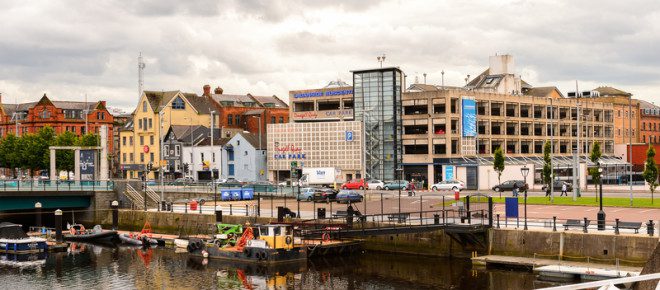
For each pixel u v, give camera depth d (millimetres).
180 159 143250
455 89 127625
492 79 141875
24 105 189875
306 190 92250
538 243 53469
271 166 129625
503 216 64125
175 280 54344
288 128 127562
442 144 118188
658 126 185625
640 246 48500
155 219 82188
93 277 56375
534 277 49875
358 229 61406
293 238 60625
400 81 122438
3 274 58062
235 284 52219
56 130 174875
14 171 164750
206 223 75875
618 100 167250
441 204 77125
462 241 57812
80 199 92188
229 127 155375
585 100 145750
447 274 52875
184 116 151625
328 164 123688
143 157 151875
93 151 99125
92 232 77875
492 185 117062
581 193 94000
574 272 47469
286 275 54750
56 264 62438
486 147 123062
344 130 122125
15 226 70938
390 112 121938
